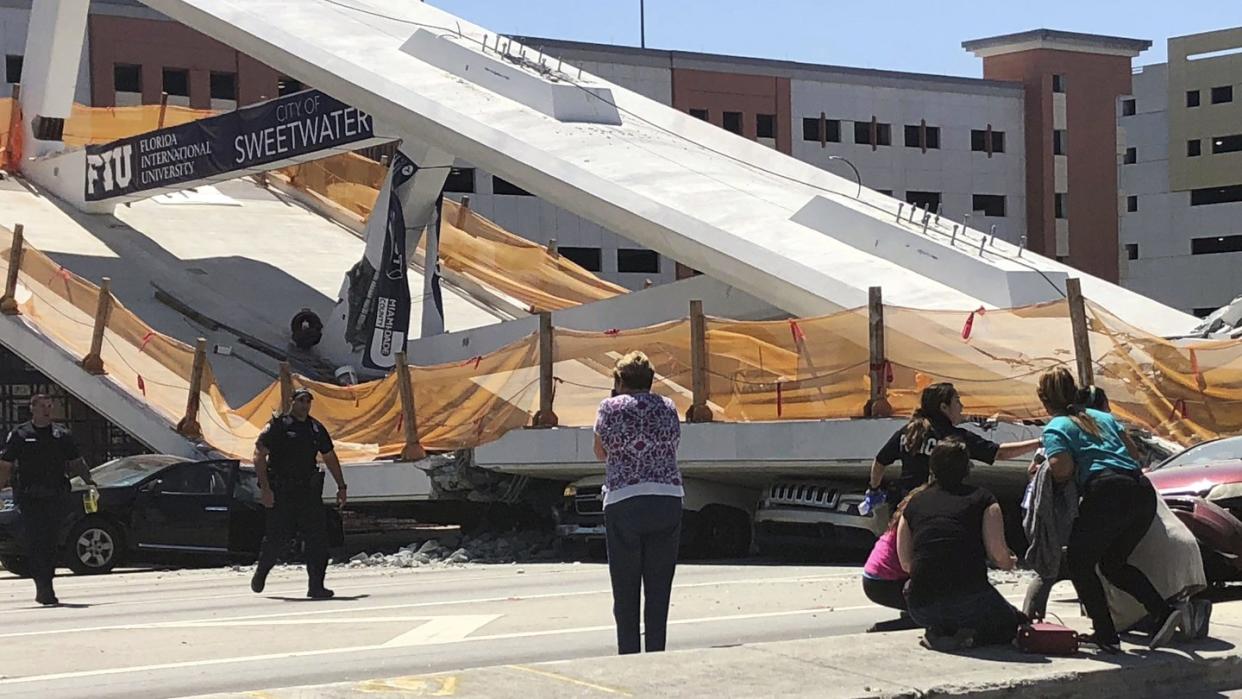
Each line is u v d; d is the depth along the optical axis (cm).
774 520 1792
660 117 3088
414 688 784
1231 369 1686
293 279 3750
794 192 2666
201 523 1923
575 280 3591
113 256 3756
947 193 7388
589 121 2911
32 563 1422
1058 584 1391
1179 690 860
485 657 998
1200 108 9144
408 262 2995
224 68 6131
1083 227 7681
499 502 2116
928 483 915
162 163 3681
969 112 7456
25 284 2736
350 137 3056
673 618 1177
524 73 2939
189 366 2384
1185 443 1669
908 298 2164
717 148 2953
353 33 3138
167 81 6078
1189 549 905
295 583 1636
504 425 1994
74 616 1310
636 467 872
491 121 2756
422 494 2056
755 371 1833
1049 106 7581
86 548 1858
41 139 4312
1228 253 9006
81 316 2605
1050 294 2233
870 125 7212
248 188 4575
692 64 6756
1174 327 2209
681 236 2420
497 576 1653
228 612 1299
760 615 1189
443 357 2894
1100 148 7744
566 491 1911
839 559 1781
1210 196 9169
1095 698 829
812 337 1800
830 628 1110
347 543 2259
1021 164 7588
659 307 2586
